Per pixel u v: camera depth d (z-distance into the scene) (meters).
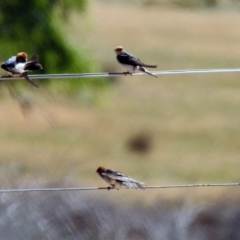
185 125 31.56
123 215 16.64
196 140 29.70
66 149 27.77
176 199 19.39
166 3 56.34
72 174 19.91
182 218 16.77
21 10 23.47
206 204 17.64
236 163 27.00
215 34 48.34
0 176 18.38
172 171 26.30
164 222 16.66
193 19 52.59
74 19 27.80
